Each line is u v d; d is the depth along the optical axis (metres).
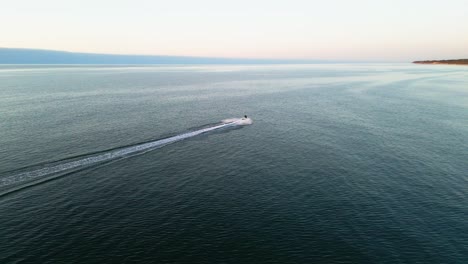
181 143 58.94
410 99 110.94
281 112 88.94
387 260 28.19
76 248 29.22
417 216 34.56
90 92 127.81
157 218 34.06
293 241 30.61
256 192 39.97
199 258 28.31
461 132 66.38
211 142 59.94
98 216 34.28
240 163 49.34
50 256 28.14
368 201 37.69
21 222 32.84
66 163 47.53
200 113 86.31
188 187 41.16
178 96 119.75
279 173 45.62
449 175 44.53
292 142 60.00
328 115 84.44
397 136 63.53
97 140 58.72
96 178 43.22
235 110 91.56
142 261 27.84
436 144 58.19
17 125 68.31
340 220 33.88
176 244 30.03
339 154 53.22
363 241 30.61
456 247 29.77
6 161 47.44
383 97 116.38
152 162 49.31
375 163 49.16
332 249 29.55
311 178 43.91
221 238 30.95
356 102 105.62
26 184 40.78
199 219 34.00
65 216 34.12
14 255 28.14
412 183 42.22
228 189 40.69
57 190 39.62
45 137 59.69
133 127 69.00
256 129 69.75
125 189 40.34
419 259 28.28
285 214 35.00
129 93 126.81
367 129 69.19
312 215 34.81
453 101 105.94
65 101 102.50
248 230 32.19
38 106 92.25
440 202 37.41
